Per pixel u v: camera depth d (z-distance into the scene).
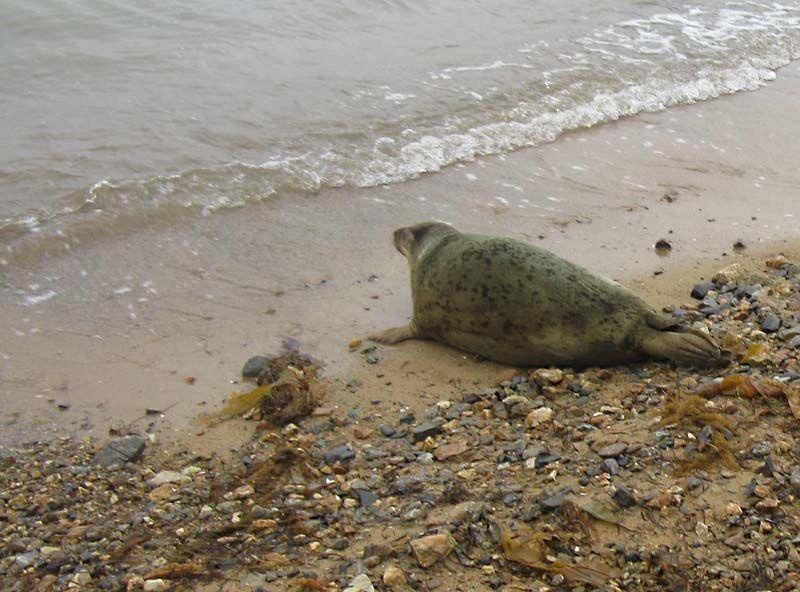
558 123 8.45
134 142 7.98
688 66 9.30
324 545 5.42
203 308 6.76
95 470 5.89
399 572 5.23
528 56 9.30
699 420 5.73
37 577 5.39
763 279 6.84
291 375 6.28
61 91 8.55
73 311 6.71
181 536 5.54
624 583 5.17
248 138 8.08
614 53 9.42
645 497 5.42
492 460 5.77
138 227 7.28
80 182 7.57
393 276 7.03
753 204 7.66
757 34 10.08
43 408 6.18
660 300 6.71
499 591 5.17
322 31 9.59
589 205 7.61
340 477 5.76
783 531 5.27
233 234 7.28
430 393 6.23
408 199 7.63
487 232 7.32
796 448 5.57
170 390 6.29
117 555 5.45
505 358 6.36
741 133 8.48
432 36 9.59
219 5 10.05
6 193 7.43
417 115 8.42
